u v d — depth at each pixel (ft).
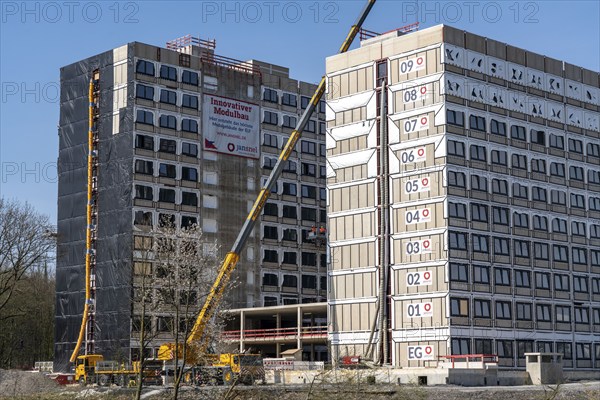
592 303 485.56
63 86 557.33
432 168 437.58
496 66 461.78
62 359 532.73
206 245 512.63
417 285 435.12
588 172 497.87
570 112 493.77
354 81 470.39
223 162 555.28
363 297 453.58
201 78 551.59
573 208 486.38
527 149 469.57
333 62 479.82
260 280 562.66
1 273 459.32
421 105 444.55
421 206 438.81
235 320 549.54
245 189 563.07
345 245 463.83
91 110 538.47
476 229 440.86
